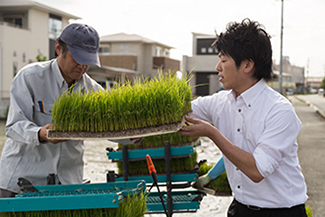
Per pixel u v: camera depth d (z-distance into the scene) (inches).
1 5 1029.8
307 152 355.3
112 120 75.4
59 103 76.6
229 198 199.9
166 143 123.7
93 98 76.8
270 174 72.9
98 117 75.1
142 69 1707.7
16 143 92.4
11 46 951.6
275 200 74.0
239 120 76.9
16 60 972.6
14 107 86.3
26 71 89.9
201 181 125.4
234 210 82.6
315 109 1114.7
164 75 87.0
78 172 101.1
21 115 85.9
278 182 73.6
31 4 1013.2
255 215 76.9
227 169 81.3
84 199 68.4
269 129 70.7
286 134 69.9
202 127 73.0
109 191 75.1
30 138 81.8
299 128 72.8
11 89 88.0
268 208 75.4
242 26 71.7
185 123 80.8
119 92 78.5
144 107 75.2
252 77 74.0
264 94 74.6
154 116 74.7
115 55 1549.0
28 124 83.5
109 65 1555.1
